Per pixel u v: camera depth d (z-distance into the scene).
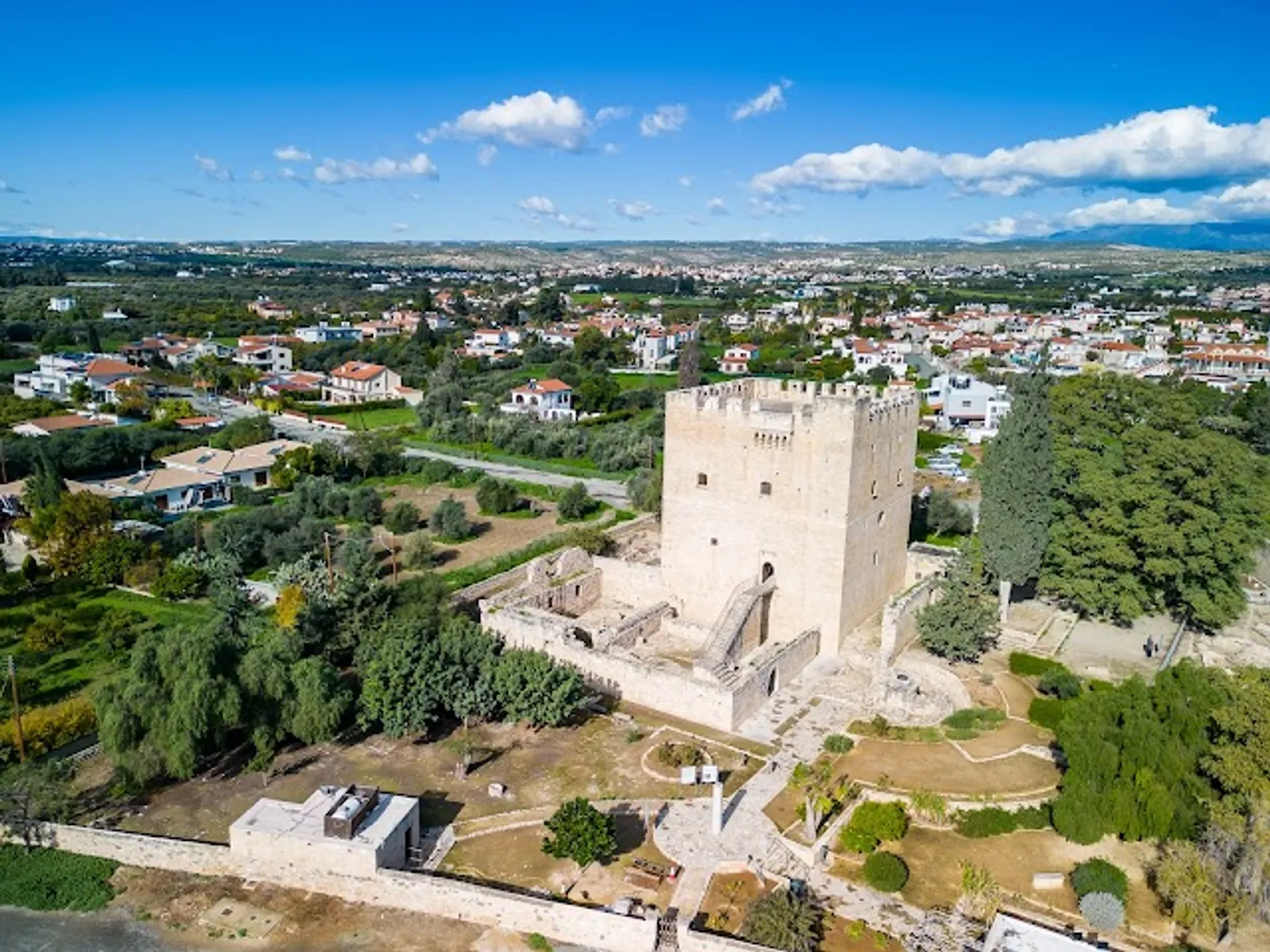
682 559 75.38
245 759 56.59
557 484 139.12
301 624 64.50
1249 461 74.81
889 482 74.12
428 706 57.72
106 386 184.12
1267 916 41.91
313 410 190.75
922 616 68.44
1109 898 42.22
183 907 44.94
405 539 109.12
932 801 49.59
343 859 45.31
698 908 43.34
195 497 121.44
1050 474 73.88
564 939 42.59
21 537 100.19
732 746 58.00
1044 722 59.41
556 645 67.75
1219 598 73.19
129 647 73.75
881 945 41.03
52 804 49.38
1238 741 47.56
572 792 53.12
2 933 42.97
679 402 72.94
